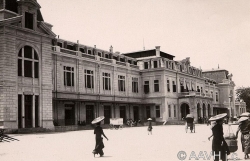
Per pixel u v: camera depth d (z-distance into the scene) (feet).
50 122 133.49
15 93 118.93
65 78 159.84
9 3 122.31
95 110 179.73
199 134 106.22
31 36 127.44
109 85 194.29
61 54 156.97
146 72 225.97
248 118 46.75
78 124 163.53
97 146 50.14
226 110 336.08
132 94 216.13
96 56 183.52
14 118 117.60
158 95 219.61
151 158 47.32
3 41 116.06
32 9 128.98
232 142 47.24
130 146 66.59
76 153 55.57
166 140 81.46
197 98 231.71
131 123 193.06
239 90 446.60
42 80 131.34
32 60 127.85
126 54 243.81
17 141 82.89
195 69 273.13
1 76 115.44
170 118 222.07
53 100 150.41
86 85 174.40
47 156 51.75
